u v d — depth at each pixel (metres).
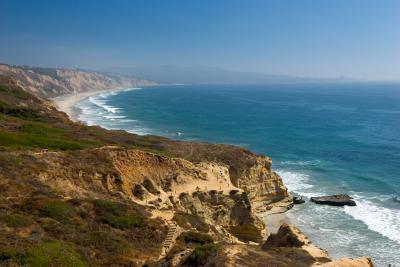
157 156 44.47
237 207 44.81
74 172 34.94
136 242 23.06
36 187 28.47
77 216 24.55
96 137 61.53
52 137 53.81
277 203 54.91
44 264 17.02
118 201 32.38
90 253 19.95
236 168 53.75
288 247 29.28
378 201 56.12
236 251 21.20
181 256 20.62
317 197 57.25
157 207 36.03
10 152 34.22
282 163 78.38
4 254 17.02
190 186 44.50
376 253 39.94
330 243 42.56
